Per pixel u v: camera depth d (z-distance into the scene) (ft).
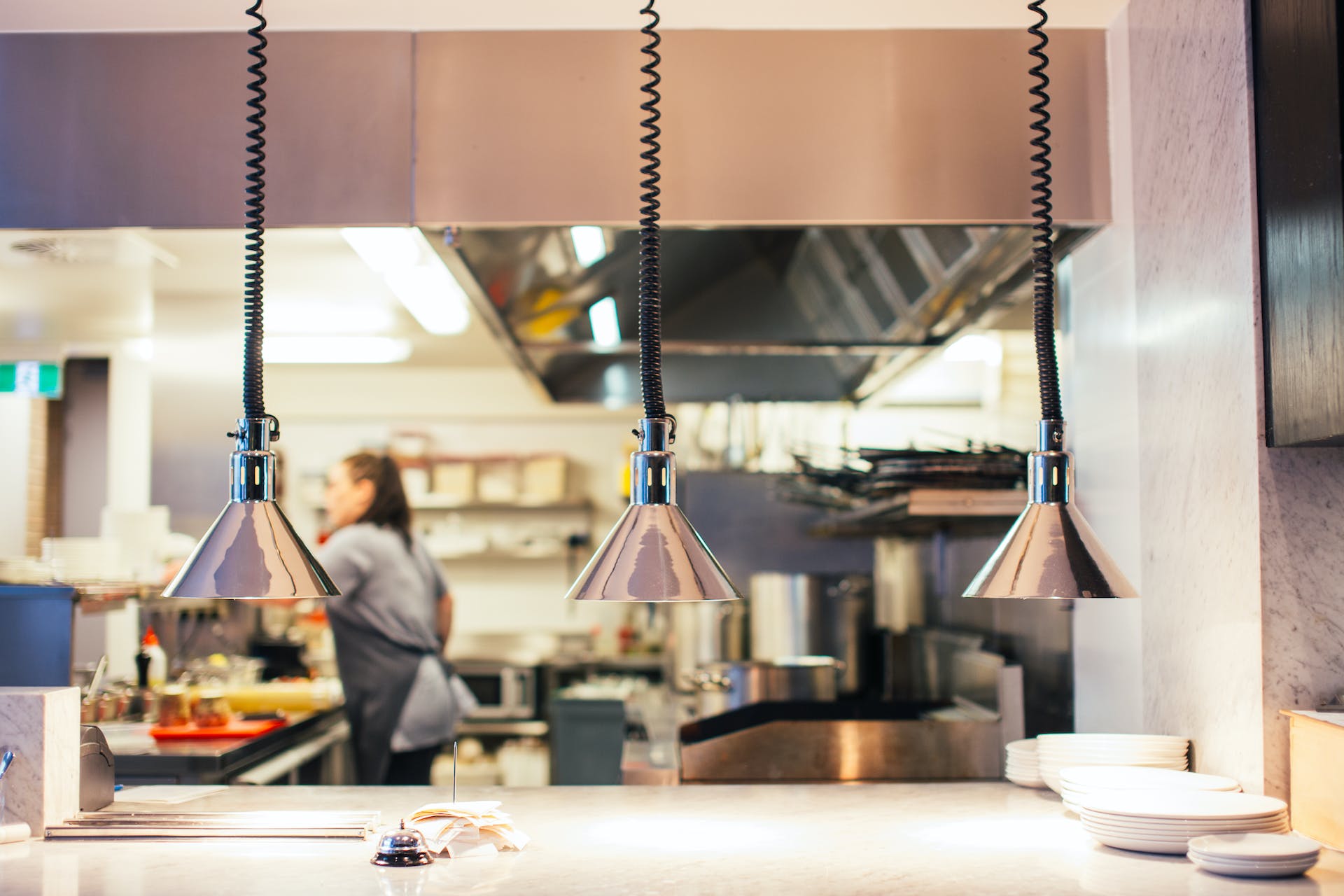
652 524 5.48
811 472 11.87
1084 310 9.56
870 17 8.77
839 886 5.46
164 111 8.89
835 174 8.89
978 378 17.70
